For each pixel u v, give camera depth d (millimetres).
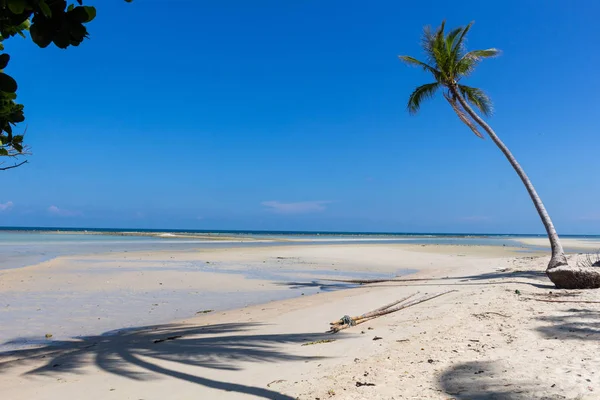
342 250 39031
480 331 7461
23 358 7242
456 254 35781
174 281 17422
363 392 4809
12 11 1989
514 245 61281
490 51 17984
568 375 4902
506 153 17141
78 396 5219
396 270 23828
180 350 7266
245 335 8359
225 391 5180
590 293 10703
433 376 5230
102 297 13633
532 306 9445
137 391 5324
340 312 10711
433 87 18938
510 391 4566
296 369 5953
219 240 61000
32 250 33750
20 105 3146
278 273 21375
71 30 2156
